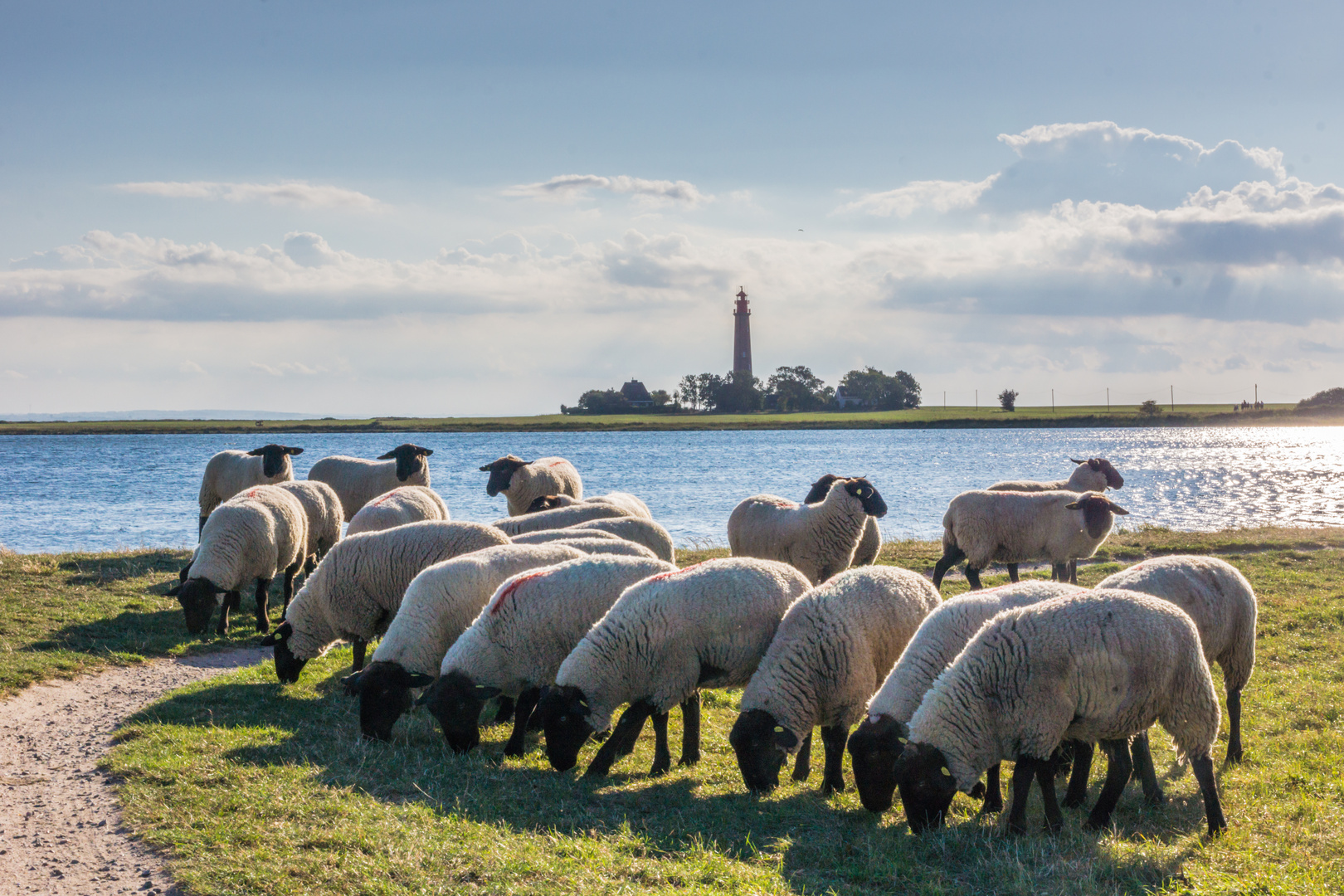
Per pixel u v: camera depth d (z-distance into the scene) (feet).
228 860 20.17
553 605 30.12
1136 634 21.24
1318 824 22.29
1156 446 342.03
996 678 22.03
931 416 576.61
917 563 64.64
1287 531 79.30
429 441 414.21
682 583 28.04
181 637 44.98
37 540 101.30
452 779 26.40
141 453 340.18
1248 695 33.09
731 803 24.90
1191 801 24.81
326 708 33.76
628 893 18.51
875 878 19.94
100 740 29.84
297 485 52.80
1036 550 50.55
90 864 20.61
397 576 36.45
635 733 30.45
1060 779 26.96
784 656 26.00
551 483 68.54
